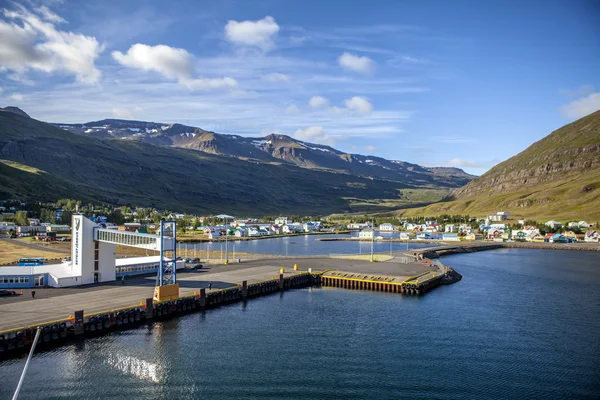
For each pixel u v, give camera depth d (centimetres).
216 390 5619
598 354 6931
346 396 5506
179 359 6544
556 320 8681
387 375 6116
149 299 8306
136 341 7212
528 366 6475
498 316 8950
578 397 5572
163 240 9312
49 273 10006
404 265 14562
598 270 15275
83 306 8069
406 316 8919
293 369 6269
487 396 5553
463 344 7319
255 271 12850
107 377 5903
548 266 16375
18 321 7000
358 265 14500
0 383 5638
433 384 5866
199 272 12575
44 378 5812
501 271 15012
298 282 12038
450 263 17325
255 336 7606
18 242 19988
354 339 7525
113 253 10819
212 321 8419
